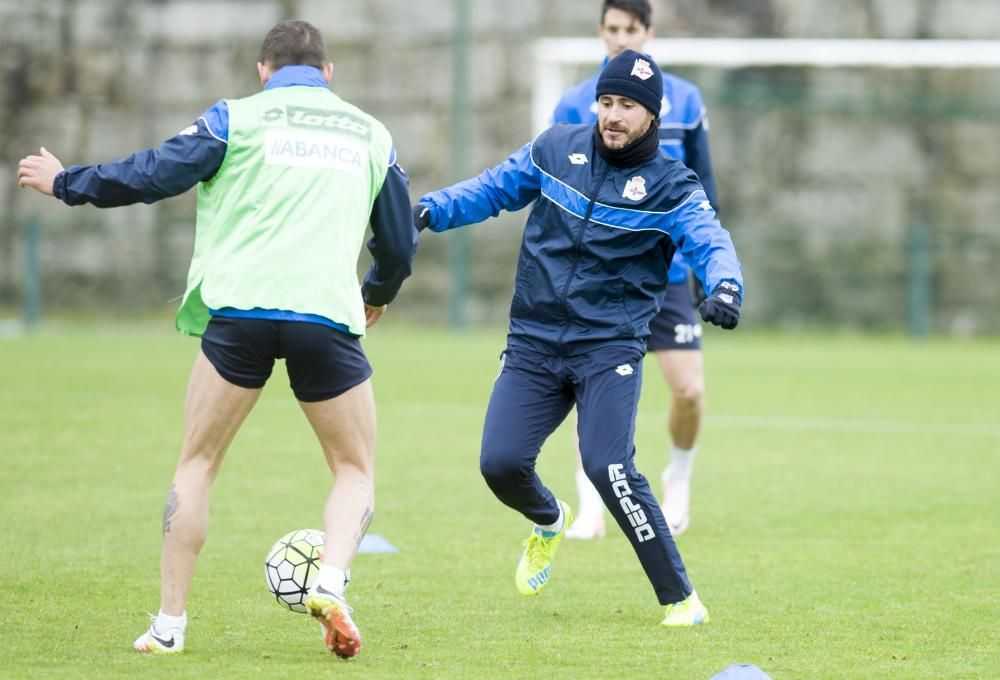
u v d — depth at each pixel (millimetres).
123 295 91188
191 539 17031
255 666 16578
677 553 19312
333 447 17500
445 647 17875
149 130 92500
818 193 86625
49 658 16781
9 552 23422
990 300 86188
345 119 17328
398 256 18031
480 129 88562
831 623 19547
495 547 24984
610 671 16719
